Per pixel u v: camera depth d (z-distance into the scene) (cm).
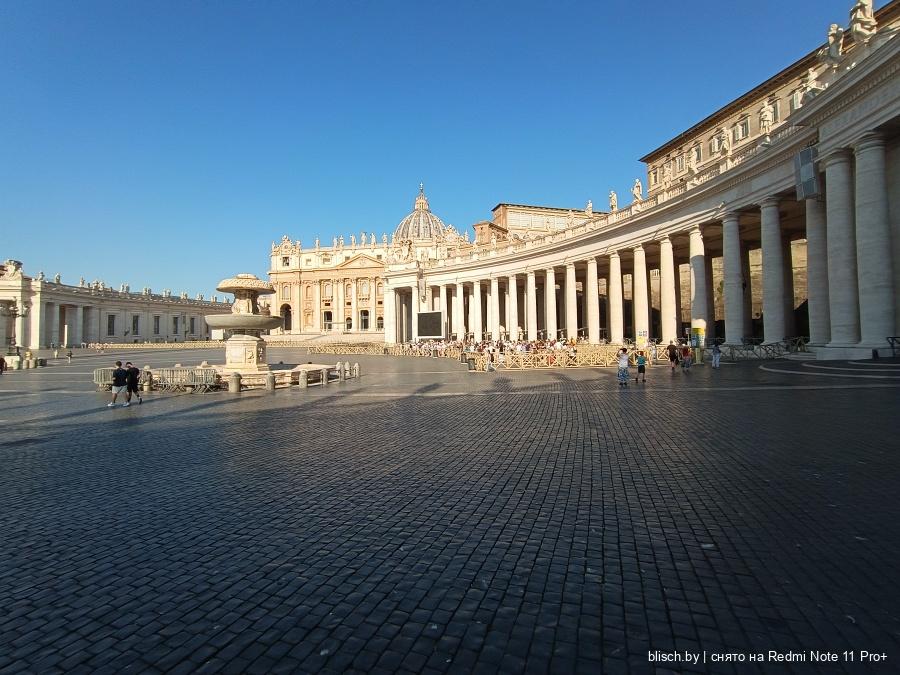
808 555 430
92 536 518
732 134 4562
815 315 2453
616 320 4191
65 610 375
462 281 6381
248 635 336
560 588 387
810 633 323
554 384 2014
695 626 334
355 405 1519
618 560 431
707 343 3362
